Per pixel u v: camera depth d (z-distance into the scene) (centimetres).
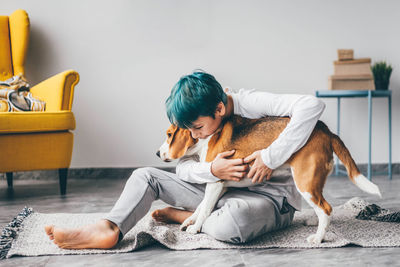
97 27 291
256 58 299
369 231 139
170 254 118
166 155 131
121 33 292
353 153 303
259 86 300
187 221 133
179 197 138
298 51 300
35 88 260
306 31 300
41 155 225
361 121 302
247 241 126
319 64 302
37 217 163
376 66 281
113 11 291
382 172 301
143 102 296
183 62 296
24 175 287
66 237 120
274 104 125
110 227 121
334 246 122
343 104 302
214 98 118
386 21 303
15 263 112
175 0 293
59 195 228
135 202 125
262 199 129
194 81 118
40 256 118
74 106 292
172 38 295
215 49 297
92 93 293
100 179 290
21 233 139
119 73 294
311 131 119
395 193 224
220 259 113
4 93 240
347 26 302
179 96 118
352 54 282
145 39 294
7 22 273
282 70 300
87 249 121
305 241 126
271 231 138
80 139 293
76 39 291
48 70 290
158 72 295
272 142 122
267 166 118
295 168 120
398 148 306
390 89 305
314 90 303
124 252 120
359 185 120
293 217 152
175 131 129
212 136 128
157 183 134
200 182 129
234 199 125
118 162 296
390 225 147
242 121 129
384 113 304
